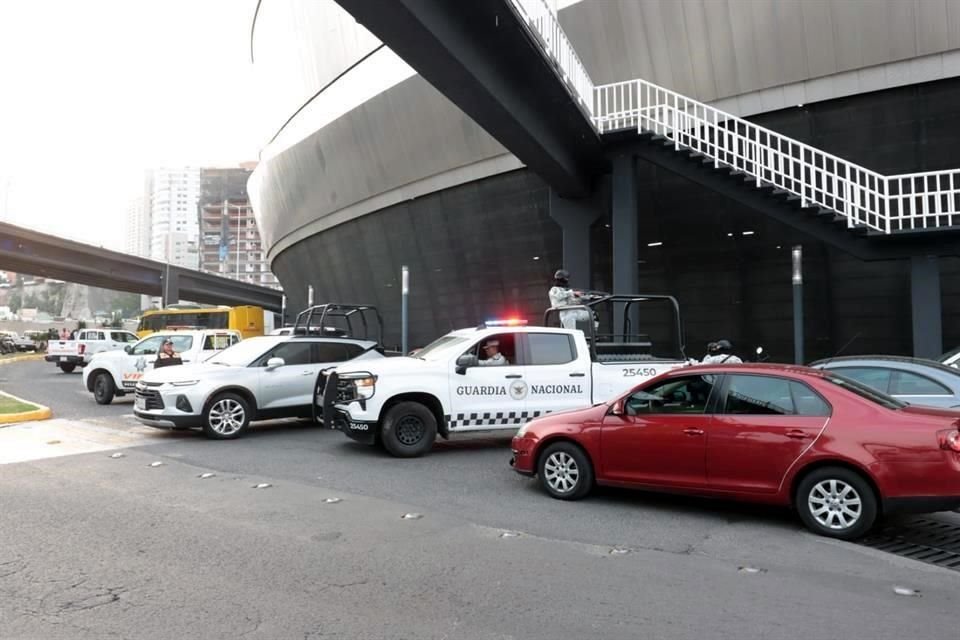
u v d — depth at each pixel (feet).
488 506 23.00
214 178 475.72
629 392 23.47
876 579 16.30
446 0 37.50
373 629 12.91
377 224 105.81
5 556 16.89
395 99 87.71
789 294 64.23
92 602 14.03
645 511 22.65
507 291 86.33
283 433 38.96
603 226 73.20
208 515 20.99
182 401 35.47
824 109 59.16
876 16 54.95
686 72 64.03
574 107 49.08
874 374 27.55
